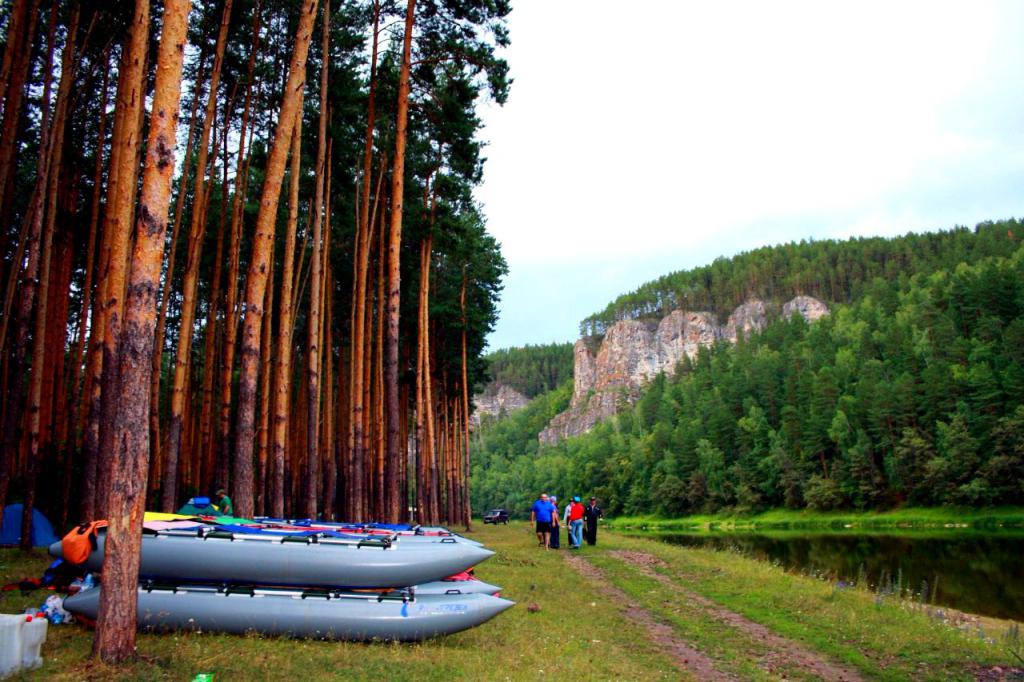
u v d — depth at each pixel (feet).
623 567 61.46
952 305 323.98
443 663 25.27
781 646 34.86
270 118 71.56
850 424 276.21
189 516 34.99
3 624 19.81
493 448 654.53
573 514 77.30
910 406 259.60
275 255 93.04
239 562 28.43
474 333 129.49
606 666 28.19
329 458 86.33
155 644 24.08
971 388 246.47
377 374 87.76
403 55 64.28
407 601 28.58
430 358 125.29
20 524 48.26
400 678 23.11
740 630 38.34
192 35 63.57
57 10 47.98
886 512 242.17
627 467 375.04
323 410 106.11
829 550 118.21
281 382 55.98
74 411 61.26
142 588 27.48
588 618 39.14
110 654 21.07
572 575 54.95
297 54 43.80
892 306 418.72
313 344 61.31
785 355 384.06
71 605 26.05
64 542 27.58
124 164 38.47
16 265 52.24
